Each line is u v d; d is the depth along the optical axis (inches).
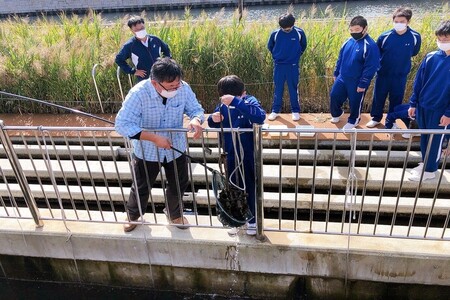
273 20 274.4
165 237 129.4
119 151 186.2
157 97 105.3
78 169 175.6
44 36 278.1
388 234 123.3
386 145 180.9
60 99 243.0
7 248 142.5
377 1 877.2
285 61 192.2
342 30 249.8
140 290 142.9
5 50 254.8
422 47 216.1
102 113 243.1
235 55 231.5
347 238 124.6
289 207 151.8
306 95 232.8
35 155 195.0
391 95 181.2
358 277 124.5
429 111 140.9
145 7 1021.8
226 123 115.0
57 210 148.6
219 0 980.6
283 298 133.5
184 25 255.3
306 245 122.5
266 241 124.7
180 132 115.0
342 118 206.2
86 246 135.9
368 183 155.3
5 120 234.2
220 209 109.7
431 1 799.7
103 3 1035.3
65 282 147.1
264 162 179.6
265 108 239.6
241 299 136.6
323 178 158.1
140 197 125.6
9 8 1065.5
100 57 242.7
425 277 120.0
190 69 237.3
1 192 168.2
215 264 131.1
